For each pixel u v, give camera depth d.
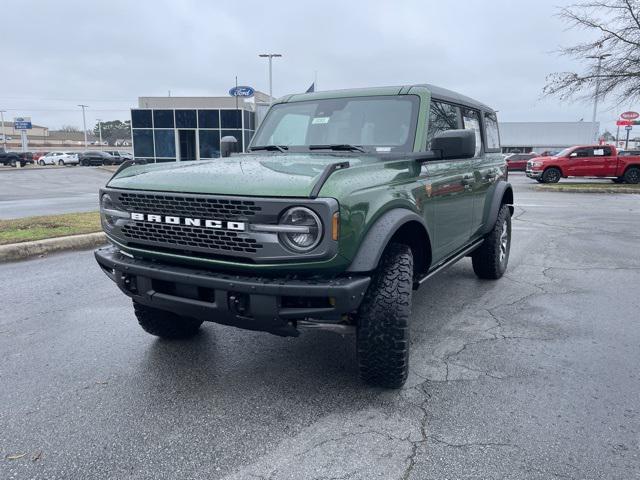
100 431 2.97
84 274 6.53
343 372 3.74
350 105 4.46
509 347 4.22
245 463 2.67
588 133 55.75
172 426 3.02
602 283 6.25
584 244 8.88
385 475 2.57
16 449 2.79
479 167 5.34
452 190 4.43
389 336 3.21
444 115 4.60
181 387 3.51
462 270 6.99
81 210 12.96
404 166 3.71
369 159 3.69
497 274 6.31
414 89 4.33
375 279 3.26
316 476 2.57
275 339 4.40
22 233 8.44
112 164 58.19
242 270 3.00
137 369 3.79
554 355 4.06
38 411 3.18
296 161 3.59
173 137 37.56
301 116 4.66
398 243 3.45
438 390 3.46
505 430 2.97
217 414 3.16
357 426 3.02
